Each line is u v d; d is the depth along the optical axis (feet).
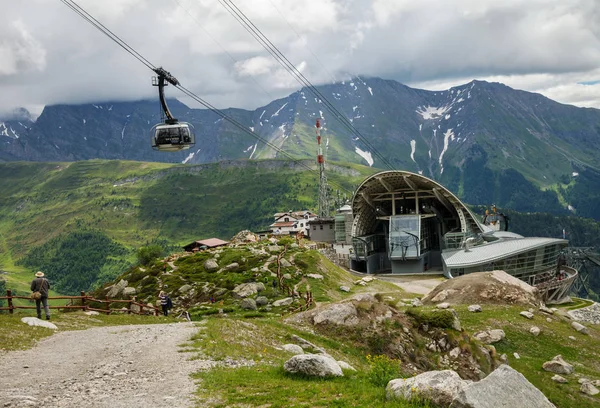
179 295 265.54
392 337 136.67
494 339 168.55
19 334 100.99
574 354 165.68
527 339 171.73
